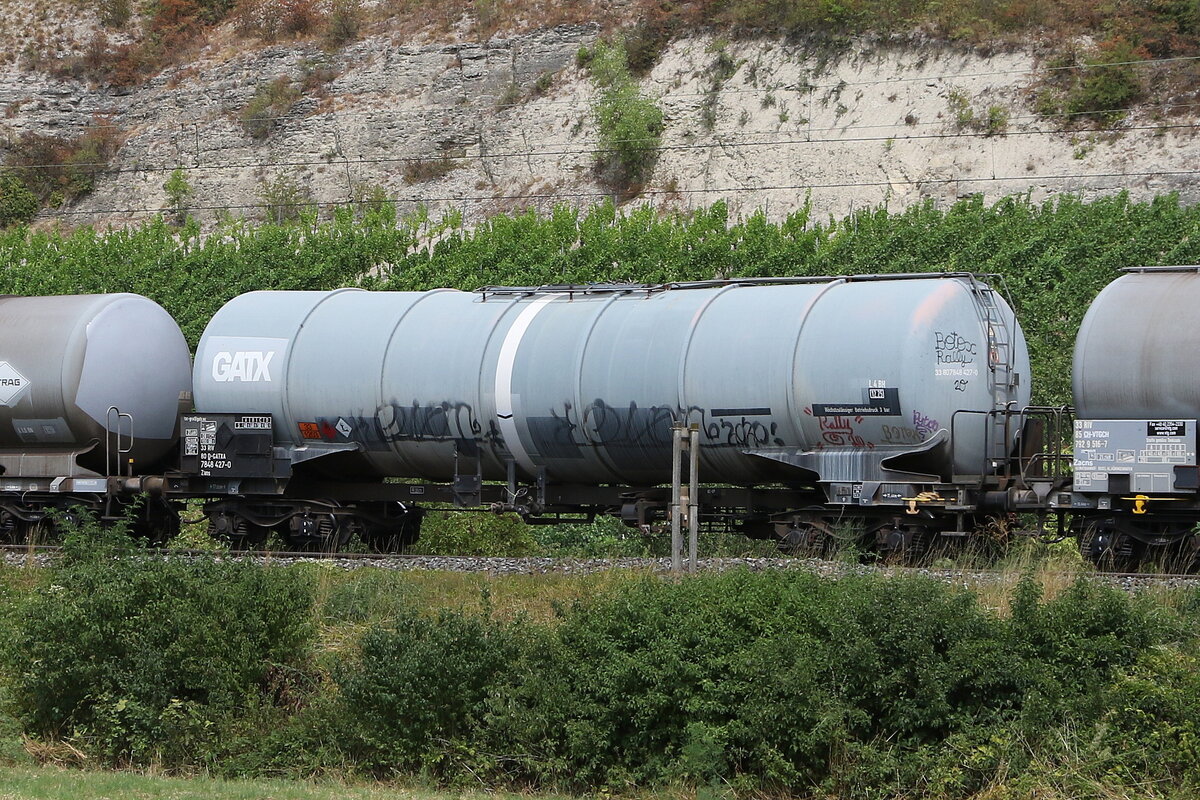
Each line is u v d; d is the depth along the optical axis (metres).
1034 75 71.19
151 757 17.70
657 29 84.38
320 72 94.12
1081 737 15.14
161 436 31.19
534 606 20.70
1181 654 15.96
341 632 20.08
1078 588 16.94
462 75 89.31
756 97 78.12
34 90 100.44
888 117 73.25
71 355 29.62
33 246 72.00
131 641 18.52
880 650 16.20
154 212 90.62
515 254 58.97
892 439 24.45
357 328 28.98
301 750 17.53
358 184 85.94
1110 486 23.58
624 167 79.19
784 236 58.72
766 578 18.06
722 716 16.36
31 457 30.25
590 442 26.78
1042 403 39.00
